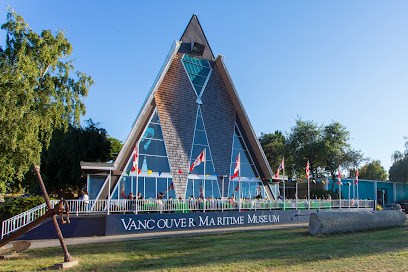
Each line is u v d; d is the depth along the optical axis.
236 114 34.78
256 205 27.27
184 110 31.22
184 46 32.41
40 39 21.53
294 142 51.03
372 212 22.11
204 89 32.91
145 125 28.67
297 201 29.73
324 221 19.00
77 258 12.55
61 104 23.09
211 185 31.41
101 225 20.27
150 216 21.72
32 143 20.30
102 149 42.75
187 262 11.49
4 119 18.50
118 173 26.78
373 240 16.44
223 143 33.12
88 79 24.70
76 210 20.34
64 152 40.12
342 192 50.41
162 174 28.75
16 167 20.22
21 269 10.86
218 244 15.83
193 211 24.38
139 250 14.35
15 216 18.48
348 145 49.88
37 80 21.45
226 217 24.95
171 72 31.03
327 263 10.84
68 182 41.19
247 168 34.09
